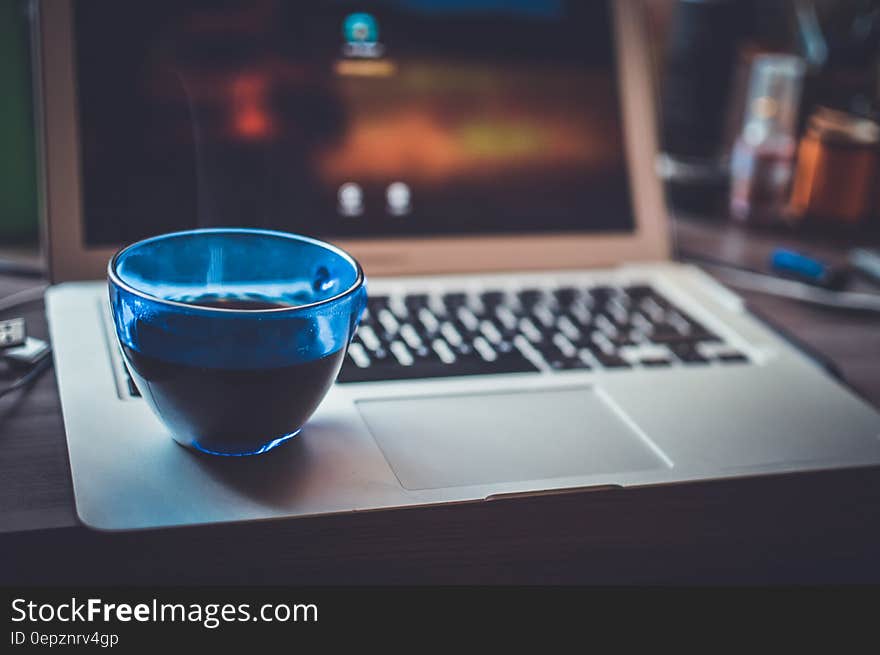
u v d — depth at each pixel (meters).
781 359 0.62
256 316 0.40
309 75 0.73
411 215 0.76
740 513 0.48
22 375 0.56
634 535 0.47
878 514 0.50
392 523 0.43
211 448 0.45
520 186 0.78
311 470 0.45
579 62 0.81
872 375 0.66
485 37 0.78
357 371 0.55
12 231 0.80
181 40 0.70
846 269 0.89
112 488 0.42
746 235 0.98
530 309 0.67
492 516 0.45
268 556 0.42
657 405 0.55
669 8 1.17
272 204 0.73
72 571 0.40
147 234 0.68
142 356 0.42
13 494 0.44
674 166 1.05
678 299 0.72
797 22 1.15
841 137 0.97
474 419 0.52
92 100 0.67
